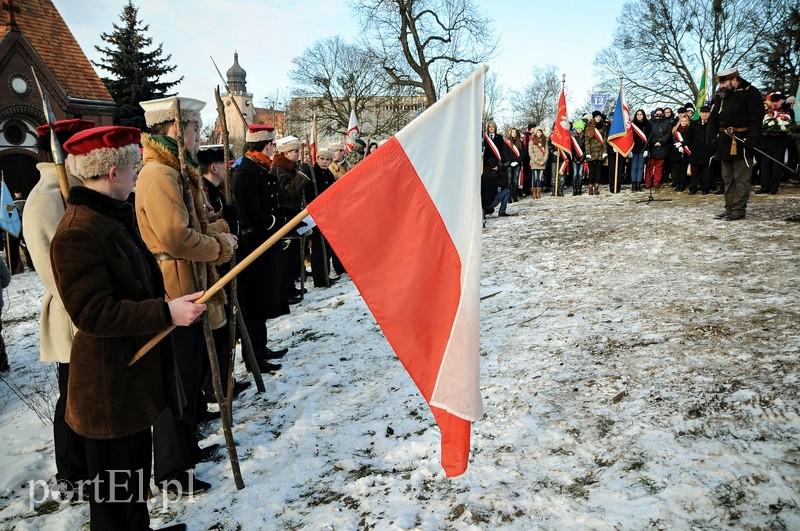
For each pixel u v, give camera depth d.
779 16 27.45
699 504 2.19
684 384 3.17
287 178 6.32
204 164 4.03
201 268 3.10
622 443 2.71
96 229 2.04
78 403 2.12
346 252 2.24
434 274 2.28
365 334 5.39
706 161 11.22
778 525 2.02
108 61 34.44
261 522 2.61
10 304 9.18
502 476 2.63
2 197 12.96
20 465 3.50
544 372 3.67
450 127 2.29
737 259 5.77
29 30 24.14
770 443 2.50
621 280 5.60
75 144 2.06
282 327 6.08
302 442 3.33
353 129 10.80
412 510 2.49
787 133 9.99
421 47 30.08
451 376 2.23
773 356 3.33
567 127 13.57
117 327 2.01
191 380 3.00
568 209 11.47
